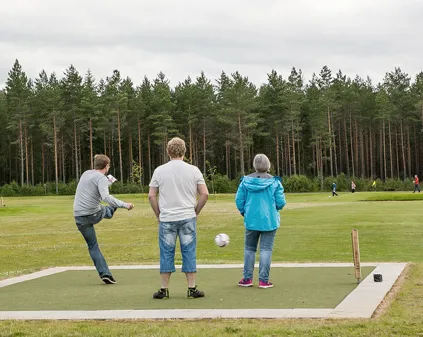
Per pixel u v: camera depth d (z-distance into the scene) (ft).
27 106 311.47
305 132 357.41
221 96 338.75
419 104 308.81
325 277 30.37
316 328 18.80
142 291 27.71
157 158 373.20
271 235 28.12
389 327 18.83
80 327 20.02
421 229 68.69
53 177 371.76
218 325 19.76
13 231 86.12
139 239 70.13
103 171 31.45
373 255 50.01
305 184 263.70
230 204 154.61
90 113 305.53
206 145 348.59
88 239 30.81
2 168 358.02
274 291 26.43
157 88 350.43
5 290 28.96
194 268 25.35
